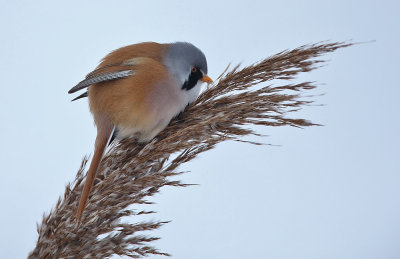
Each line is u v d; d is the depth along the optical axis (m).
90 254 5.62
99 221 5.86
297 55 6.89
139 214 5.93
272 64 6.99
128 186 5.89
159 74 7.45
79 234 5.72
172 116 7.47
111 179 6.12
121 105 7.22
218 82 7.39
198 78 7.94
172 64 7.72
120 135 7.38
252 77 7.11
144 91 7.27
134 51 7.82
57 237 5.70
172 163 6.37
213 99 7.38
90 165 6.51
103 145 7.10
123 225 5.78
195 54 7.89
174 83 7.57
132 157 6.69
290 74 6.88
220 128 6.50
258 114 6.53
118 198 5.92
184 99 7.62
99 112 7.38
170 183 6.04
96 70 7.58
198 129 6.34
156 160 6.34
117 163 6.74
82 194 5.71
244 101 6.73
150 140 7.39
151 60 7.60
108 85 7.39
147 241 5.82
